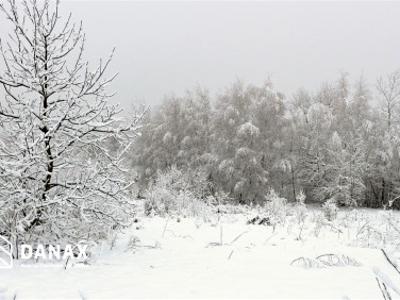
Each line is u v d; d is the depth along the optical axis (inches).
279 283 186.1
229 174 1076.5
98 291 172.1
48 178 250.7
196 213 545.0
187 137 1323.8
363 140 1074.1
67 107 260.2
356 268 220.4
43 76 255.0
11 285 177.8
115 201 259.9
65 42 256.7
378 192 1106.1
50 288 175.5
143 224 412.5
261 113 1163.3
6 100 246.4
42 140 246.2
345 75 1272.1
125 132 267.9
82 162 267.7
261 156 1101.1
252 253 269.6
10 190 238.2
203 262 238.1
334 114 1223.5
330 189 1048.8
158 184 724.7
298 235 367.9
